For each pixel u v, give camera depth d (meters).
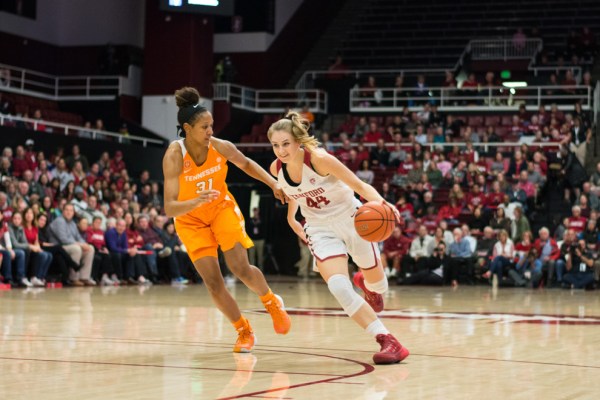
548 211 23.72
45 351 6.98
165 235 21.03
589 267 19.73
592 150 25.50
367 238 6.38
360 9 37.31
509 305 13.81
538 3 34.91
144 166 25.72
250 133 30.58
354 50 34.94
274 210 26.09
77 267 18.44
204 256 6.96
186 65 28.36
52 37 31.88
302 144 6.52
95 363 6.28
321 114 30.52
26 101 27.91
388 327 9.52
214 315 11.00
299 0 35.19
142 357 6.65
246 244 7.08
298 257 25.66
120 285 19.23
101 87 29.17
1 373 5.75
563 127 25.75
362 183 6.47
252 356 6.78
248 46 33.47
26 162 21.00
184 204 6.49
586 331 9.15
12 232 17.55
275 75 33.75
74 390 5.07
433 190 24.16
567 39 31.42
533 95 29.77
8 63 29.98
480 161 24.53
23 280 17.56
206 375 5.73
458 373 5.90
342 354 6.95
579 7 34.41
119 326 9.32
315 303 13.97
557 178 23.95
